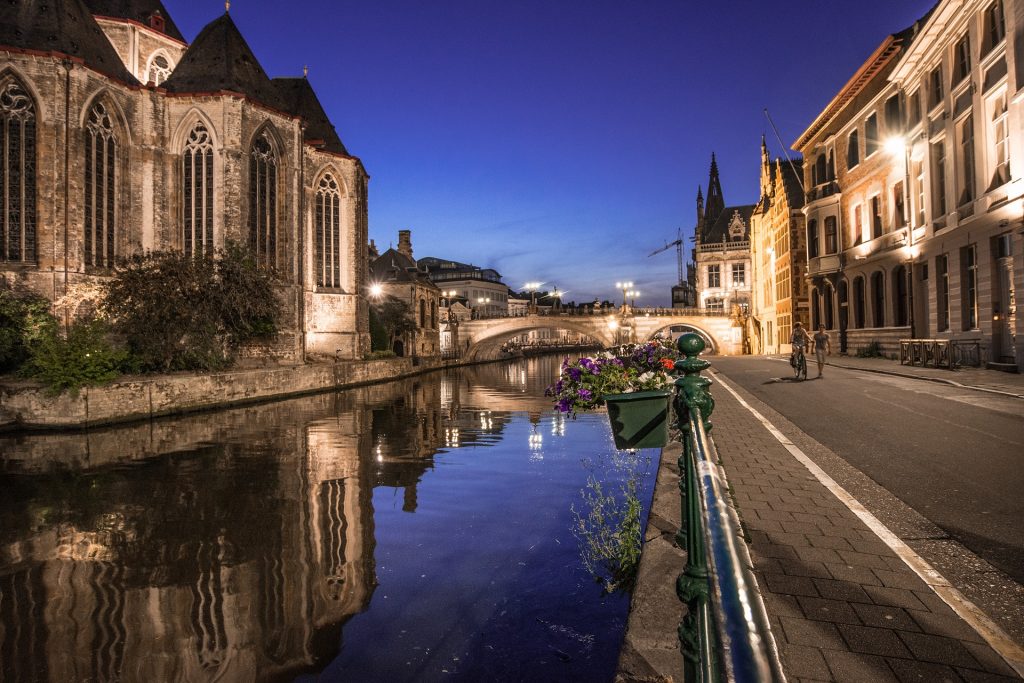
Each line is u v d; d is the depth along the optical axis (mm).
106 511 11102
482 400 31594
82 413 20453
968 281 21156
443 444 17312
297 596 7273
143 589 7684
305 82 52812
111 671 5824
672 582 4094
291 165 42219
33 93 31250
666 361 7559
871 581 4027
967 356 20078
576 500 9875
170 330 27062
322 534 9570
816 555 4508
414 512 10383
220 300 28781
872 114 30109
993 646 3148
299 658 5836
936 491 6207
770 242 51812
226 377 27703
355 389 39500
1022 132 16906
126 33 43875
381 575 7695
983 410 11219
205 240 37906
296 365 37688
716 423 11047
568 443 16516
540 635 5457
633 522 7203
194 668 5809
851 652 3123
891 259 27750
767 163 55500
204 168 37938
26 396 20375
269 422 22625
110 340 26719
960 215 20984
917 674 2902
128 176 36156
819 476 6941
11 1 32469
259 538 9492
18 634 6562
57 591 7656
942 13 21219
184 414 25000
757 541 4812
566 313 76750
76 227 32156
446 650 5535
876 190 29469
